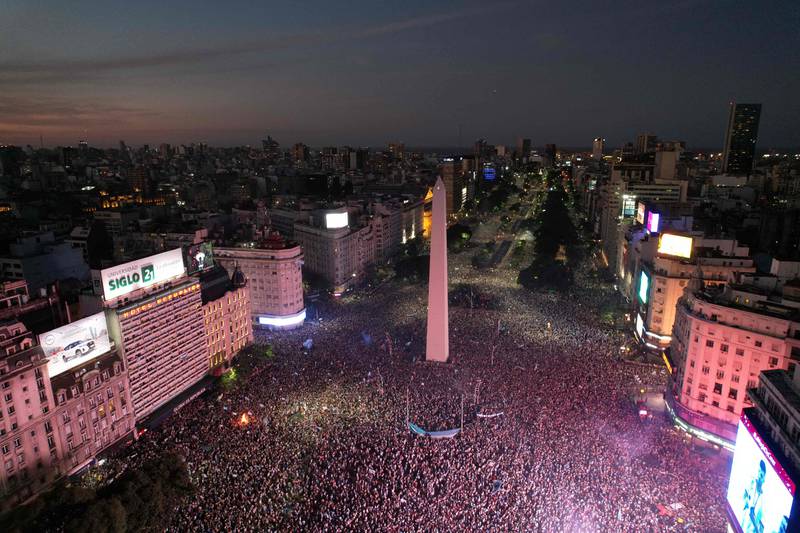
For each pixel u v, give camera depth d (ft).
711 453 295.28
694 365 307.17
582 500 238.07
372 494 242.37
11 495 248.52
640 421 312.29
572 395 340.59
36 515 212.02
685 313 320.50
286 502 238.89
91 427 289.53
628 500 239.71
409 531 217.77
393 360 403.54
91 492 223.71
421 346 432.66
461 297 565.94
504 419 310.04
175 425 323.57
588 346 428.15
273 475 258.98
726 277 404.36
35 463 260.21
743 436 220.43
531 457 271.49
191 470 264.31
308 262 638.12
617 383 360.07
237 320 429.79
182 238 507.71
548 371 377.91
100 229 631.15
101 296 306.76
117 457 291.79
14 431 249.96
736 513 216.33
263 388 357.61
